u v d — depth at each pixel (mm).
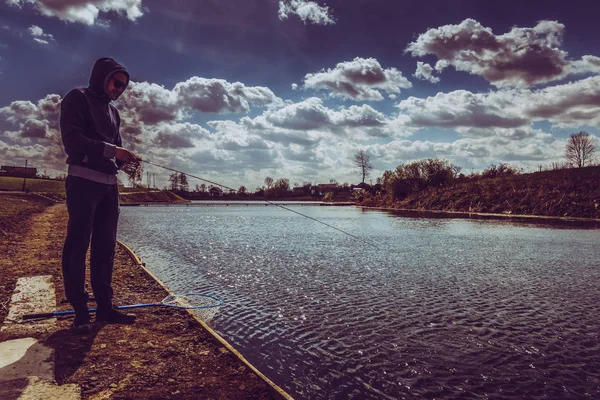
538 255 11742
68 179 3811
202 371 3090
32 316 4184
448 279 8172
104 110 4074
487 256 11461
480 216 33312
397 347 4355
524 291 7105
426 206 47031
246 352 4137
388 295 6746
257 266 9680
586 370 3836
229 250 12781
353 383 3477
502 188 41406
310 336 4668
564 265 9969
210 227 23750
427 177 54750
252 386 2865
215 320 5227
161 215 40844
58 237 12945
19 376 2775
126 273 7328
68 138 3717
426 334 4801
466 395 3322
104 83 3975
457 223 25547
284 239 16547
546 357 4141
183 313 4691
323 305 6086
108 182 3977
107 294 4223
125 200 90062
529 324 5230
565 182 35938
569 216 30469
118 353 3346
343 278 8227
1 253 8906
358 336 4688
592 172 39844
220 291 6953
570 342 4586
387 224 25016
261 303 6145
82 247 3803
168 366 3150
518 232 19109
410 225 24047
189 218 34938
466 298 6602
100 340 3631
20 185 82500
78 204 3758
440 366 3881
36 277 6195
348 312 5703
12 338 3588
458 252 12383
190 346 3609
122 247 11484
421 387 3438
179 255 11531
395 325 5121
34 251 9445
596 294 6918
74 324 3838
